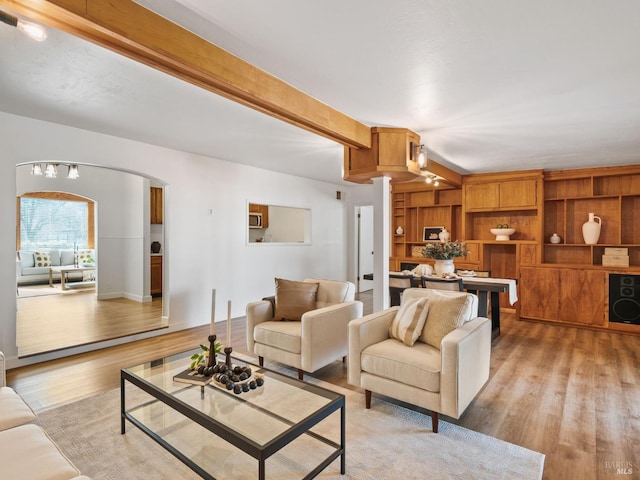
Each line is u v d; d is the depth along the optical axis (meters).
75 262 8.68
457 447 2.17
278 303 3.49
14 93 2.87
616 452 2.11
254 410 1.90
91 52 2.22
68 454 2.08
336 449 2.13
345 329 3.33
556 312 5.29
